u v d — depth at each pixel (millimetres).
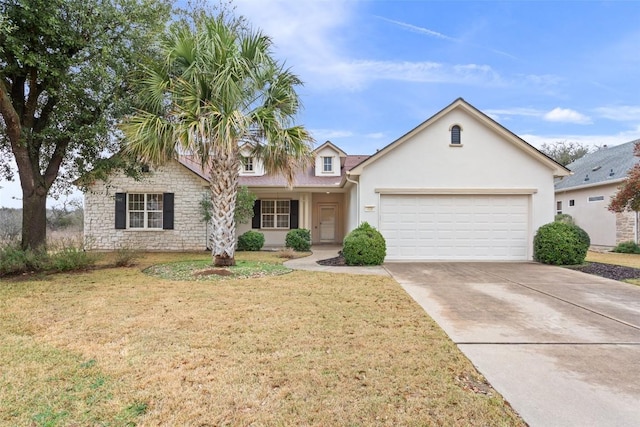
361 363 3572
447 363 3607
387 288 7105
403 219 11805
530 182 11703
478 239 11766
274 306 5668
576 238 10672
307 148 9234
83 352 3818
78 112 9102
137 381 3182
